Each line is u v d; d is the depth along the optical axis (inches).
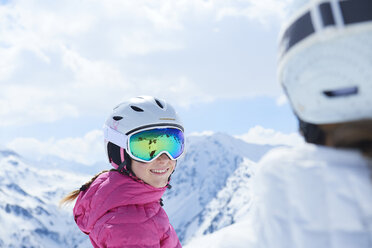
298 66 39.5
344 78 36.7
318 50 37.6
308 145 42.7
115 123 115.2
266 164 43.5
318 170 40.1
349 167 39.2
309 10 38.1
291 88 41.2
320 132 41.1
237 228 48.4
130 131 111.4
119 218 100.3
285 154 42.9
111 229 98.7
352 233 37.8
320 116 39.2
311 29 37.9
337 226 38.3
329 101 38.0
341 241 37.8
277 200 41.4
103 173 119.6
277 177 42.0
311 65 38.4
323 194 39.3
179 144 116.3
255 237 44.3
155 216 107.0
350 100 37.1
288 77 41.1
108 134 116.5
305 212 39.6
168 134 114.1
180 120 119.9
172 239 107.9
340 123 38.6
